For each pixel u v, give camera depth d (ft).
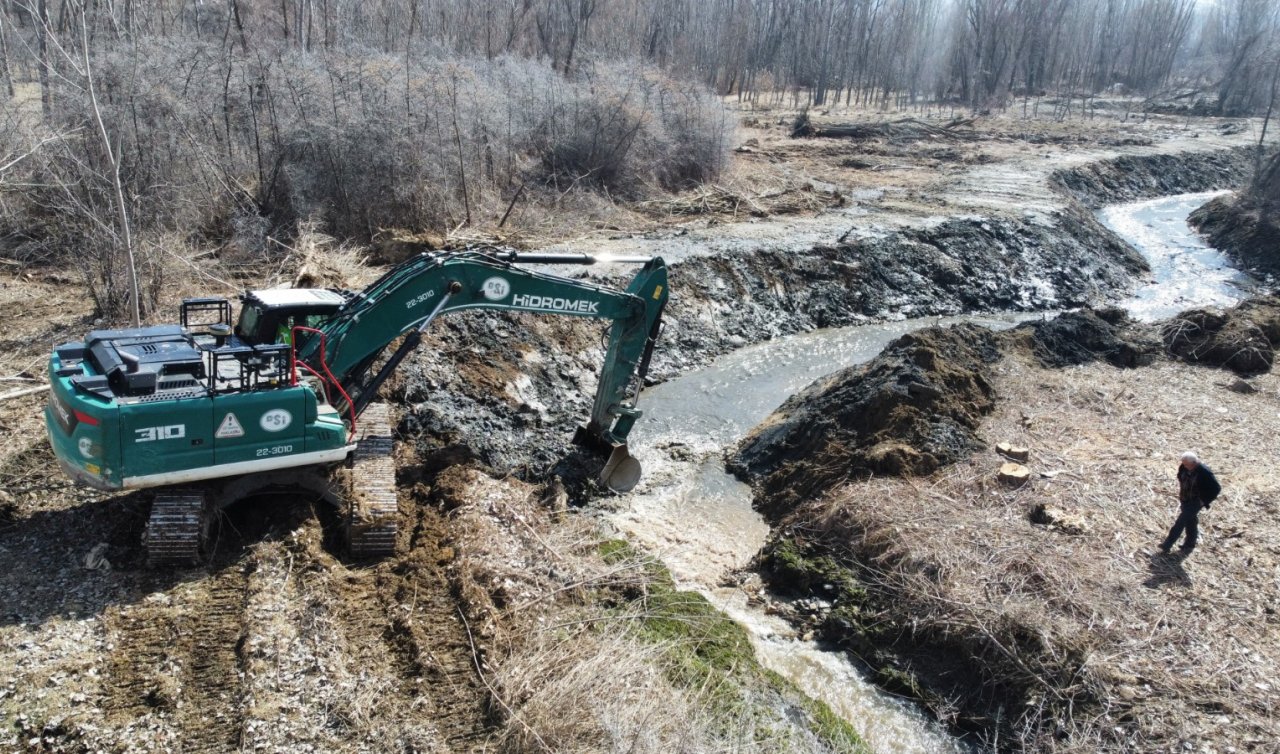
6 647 25.95
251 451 30.09
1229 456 44.52
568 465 42.60
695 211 84.74
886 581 34.32
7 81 65.00
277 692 25.35
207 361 30.60
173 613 28.02
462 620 29.40
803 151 134.00
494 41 110.42
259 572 29.91
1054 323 61.05
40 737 23.27
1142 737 27.14
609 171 88.12
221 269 56.18
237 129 67.10
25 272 54.90
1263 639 30.78
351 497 32.55
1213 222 104.63
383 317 34.53
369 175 66.39
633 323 40.06
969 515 37.35
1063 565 34.01
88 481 28.50
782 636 33.22
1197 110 201.67
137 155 54.85
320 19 94.89
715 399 53.78
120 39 62.85
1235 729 27.17
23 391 39.32
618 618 31.42
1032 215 90.17
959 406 46.47
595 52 107.04
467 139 74.33
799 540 37.88
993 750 28.19
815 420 45.24
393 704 25.71
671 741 25.16
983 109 180.04
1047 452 43.96
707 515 41.27
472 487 36.96
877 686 30.96
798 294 69.26
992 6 196.03
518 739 24.66
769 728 27.58
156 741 23.53
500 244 65.41
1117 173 130.00
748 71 192.85
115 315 47.52
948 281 76.13
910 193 101.50
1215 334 60.08
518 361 49.21
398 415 41.16
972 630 31.12
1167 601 32.53
